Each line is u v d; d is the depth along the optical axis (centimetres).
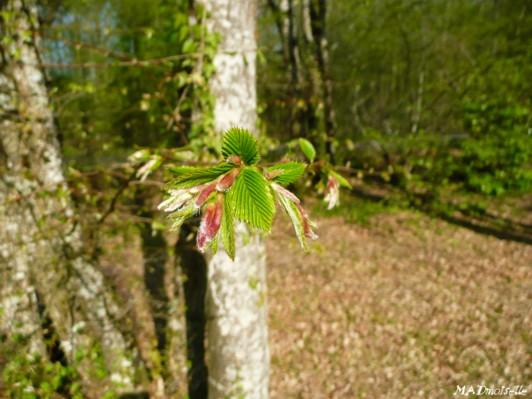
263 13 1156
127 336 378
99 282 350
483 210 986
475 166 1066
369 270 707
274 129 925
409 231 872
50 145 303
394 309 596
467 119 1070
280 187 70
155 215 382
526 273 684
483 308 592
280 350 516
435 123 1168
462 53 1202
